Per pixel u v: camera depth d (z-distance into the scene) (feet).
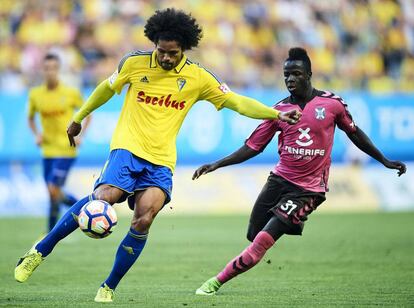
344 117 84.23
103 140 209.26
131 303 76.54
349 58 276.41
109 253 130.93
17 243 143.95
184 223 189.47
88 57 246.68
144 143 75.72
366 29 285.02
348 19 284.82
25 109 204.23
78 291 87.86
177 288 91.09
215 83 78.18
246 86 255.70
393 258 123.44
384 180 235.20
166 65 75.00
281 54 266.57
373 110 229.45
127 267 76.28
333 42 278.67
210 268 112.16
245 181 224.53
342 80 269.23
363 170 234.38
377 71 277.64
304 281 97.60
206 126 217.56
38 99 147.13
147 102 76.18
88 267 112.78
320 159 83.46
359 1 290.15
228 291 87.71
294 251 134.10
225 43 263.29
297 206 82.53
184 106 77.51
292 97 84.64
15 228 171.94
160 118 76.18
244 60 262.67
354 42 281.54
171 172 77.15
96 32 251.80
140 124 76.02
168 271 108.88
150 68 76.28
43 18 250.37
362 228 177.27
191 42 75.87
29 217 198.39
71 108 148.15
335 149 231.09
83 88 238.89
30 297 81.66
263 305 76.07
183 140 217.15
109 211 72.23
